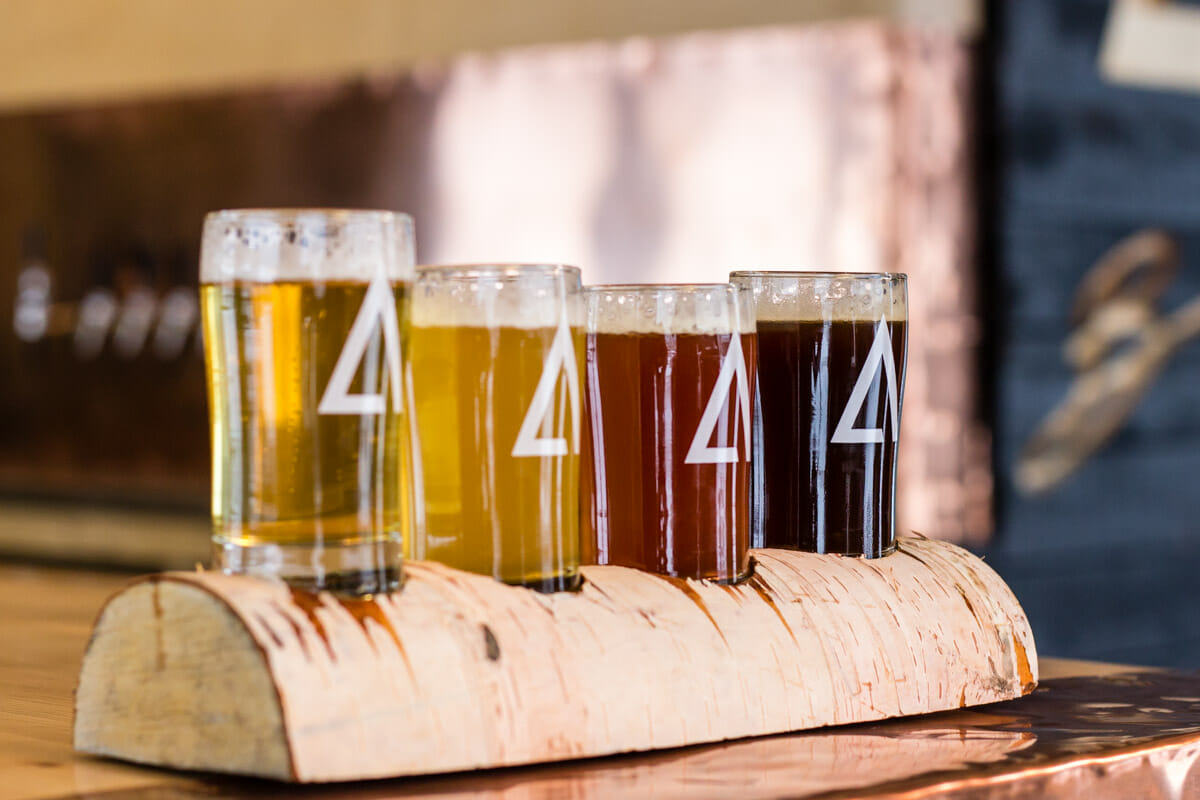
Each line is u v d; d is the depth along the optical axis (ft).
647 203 9.64
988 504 8.81
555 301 2.48
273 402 2.24
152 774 2.27
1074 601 9.18
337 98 11.35
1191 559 9.79
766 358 2.87
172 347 12.26
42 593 4.93
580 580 2.53
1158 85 9.45
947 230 8.66
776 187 8.99
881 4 8.43
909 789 2.17
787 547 2.86
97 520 11.65
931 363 8.59
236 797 2.12
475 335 2.44
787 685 2.60
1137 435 9.46
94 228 12.80
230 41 11.94
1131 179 9.34
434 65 10.78
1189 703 2.97
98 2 12.67
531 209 10.28
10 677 3.27
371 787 2.18
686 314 2.65
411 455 2.50
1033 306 8.86
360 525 2.27
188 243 12.26
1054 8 8.89
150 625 2.27
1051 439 9.01
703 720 2.48
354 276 2.26
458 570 2.43
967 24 8.73
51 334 13.01
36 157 13.15
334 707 2.13
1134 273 9.39
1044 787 2.36
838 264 8.71
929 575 2.92
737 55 9.14
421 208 10.91
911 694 2.77
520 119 10.33
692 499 2.63
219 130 12.06
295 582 2.23
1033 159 8.82
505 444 2.43
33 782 2.21
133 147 12.55
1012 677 2.96
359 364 2.26
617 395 2.67
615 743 2.38
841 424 2.86
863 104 8.56
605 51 9.82
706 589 2.61
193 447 12.16
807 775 2.26
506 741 2.26
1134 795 2.48
